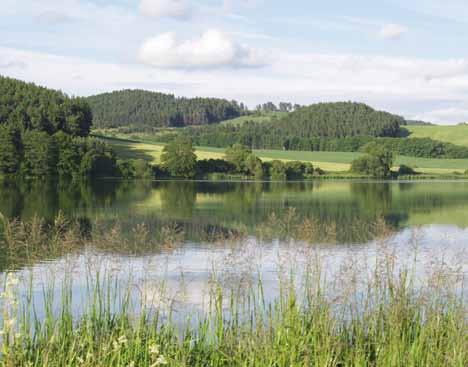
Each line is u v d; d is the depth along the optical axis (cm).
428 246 2483
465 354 1190
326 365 1134
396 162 19012
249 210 6794
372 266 1775
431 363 1202
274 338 1246
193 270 2322
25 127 14675
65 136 12888
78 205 7281
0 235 2617
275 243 1752
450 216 6134
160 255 1833
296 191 10525
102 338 1238
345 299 1361
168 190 10362
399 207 7319
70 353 1113
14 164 12219
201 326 1410
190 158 14538
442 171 17512
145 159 16012
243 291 1512
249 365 1179
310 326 1308
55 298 1828
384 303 1430
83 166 12800
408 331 1300
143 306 1480
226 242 1783
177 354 1172
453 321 1296
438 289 1424
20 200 7875
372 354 1285
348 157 19738
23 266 1444
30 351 1145
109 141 18550
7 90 16262
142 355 1188
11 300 948
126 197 8675
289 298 1381
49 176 12575
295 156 19675
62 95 17088
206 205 7488
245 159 15438
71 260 1535
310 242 1591
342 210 6856
